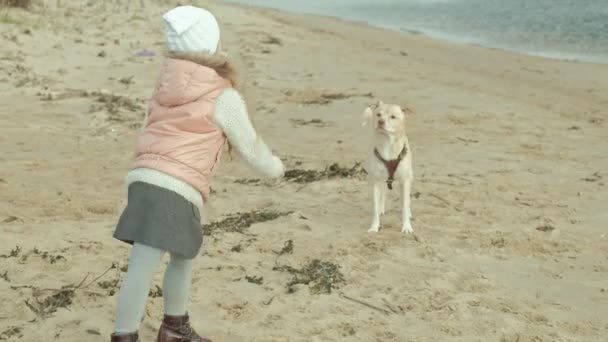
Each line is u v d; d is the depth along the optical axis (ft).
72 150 30.78
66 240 20.70
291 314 16.74
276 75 48.93
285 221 22.90
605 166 30.50
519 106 42.09
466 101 42.75
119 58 51.01
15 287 17.46
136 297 12.38
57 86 41.81
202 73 12.59
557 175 29.07
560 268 20.06
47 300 16.85
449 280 18.81
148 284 12.47
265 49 58.90
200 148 12.66
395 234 21.94
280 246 20.81
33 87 41.01
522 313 17.17
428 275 19.11
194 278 18.34
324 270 18.86
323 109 40.01
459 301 17.61
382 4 107.65
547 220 23.59
